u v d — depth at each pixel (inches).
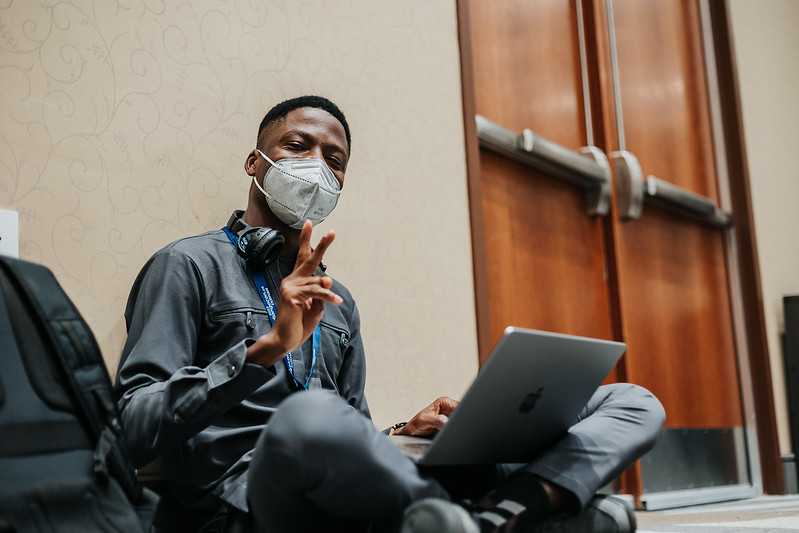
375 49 95.3
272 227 65.9
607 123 135.8
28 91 61.9
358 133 91.3
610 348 49.9
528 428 47.8
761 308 161.3
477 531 36.6
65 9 65.1
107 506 40.4
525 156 118.7
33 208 61.1
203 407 49.3
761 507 127.2
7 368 39.1
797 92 192.2
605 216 134.3
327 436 37.4
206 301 58.5
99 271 64.4
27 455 38.2
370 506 38.9
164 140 70.6
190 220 71.5
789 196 181.9
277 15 83.4
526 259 119.3
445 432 42.0
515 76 123.7
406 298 93.4
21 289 41.3
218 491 52.7
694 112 162.6
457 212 102.9
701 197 151.2
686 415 141.1
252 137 78.3
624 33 144.8
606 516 47.9
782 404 162.4
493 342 111.1
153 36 71.2
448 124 104.2
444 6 107.3
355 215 89.2
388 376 89.3
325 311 66.6
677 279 147.0
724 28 169.8
